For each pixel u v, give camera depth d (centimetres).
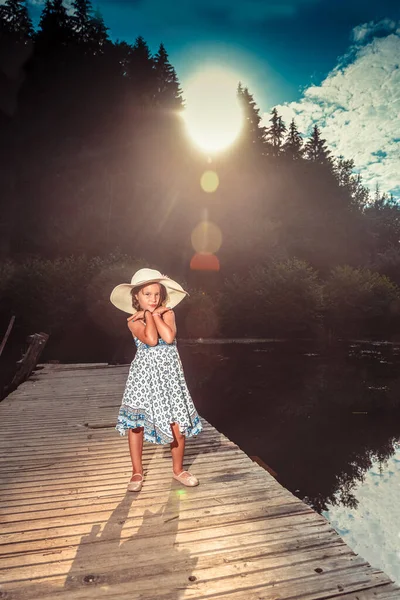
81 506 288
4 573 214
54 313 2245
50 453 401
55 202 4075
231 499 296
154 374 288
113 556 229
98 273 2356
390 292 3009
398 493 492
